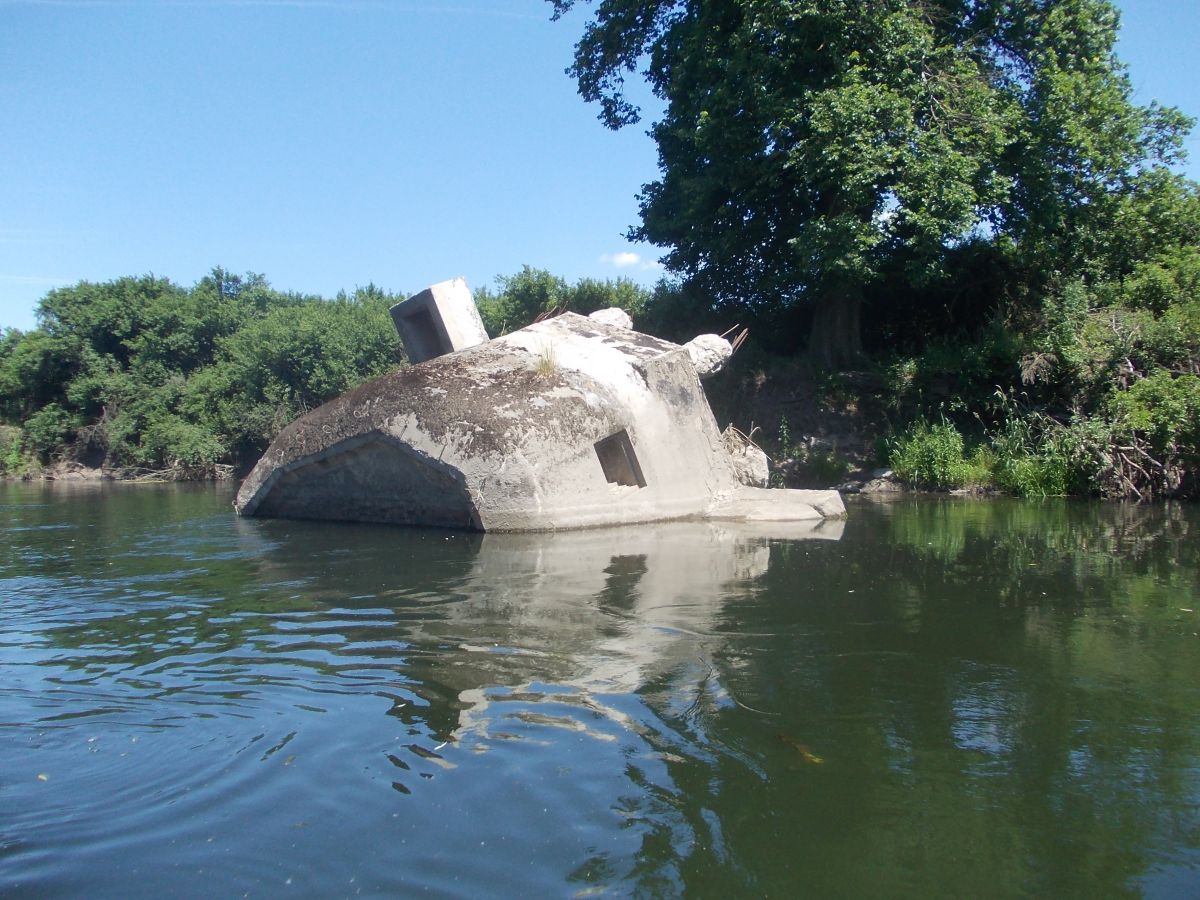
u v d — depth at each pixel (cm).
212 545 927
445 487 1018
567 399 1034
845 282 1853
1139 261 1953
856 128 1650
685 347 1237
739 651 507
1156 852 298
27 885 275
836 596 655
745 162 1825
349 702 425
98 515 1318
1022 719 409
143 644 530
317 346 2986
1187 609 625
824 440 1964
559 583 693
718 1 1908
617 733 387
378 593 661
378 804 324
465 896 269
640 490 1066
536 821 312
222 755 366
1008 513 1305
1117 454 1602
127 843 299
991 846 301
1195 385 1576
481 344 1181
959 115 1719
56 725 399
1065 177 1819
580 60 2255
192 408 3125
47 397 3703
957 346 1959
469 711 412
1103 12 1856
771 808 324
